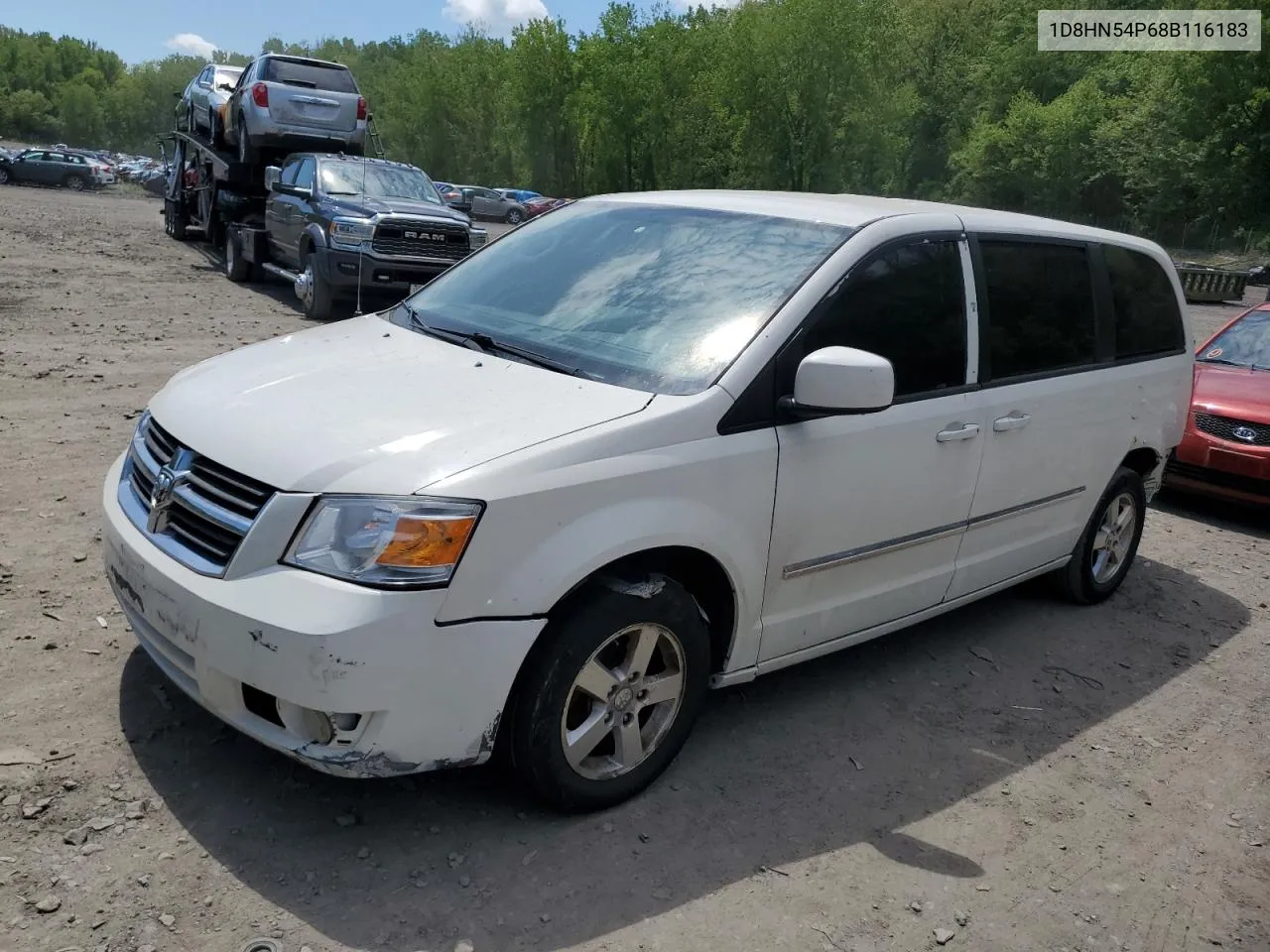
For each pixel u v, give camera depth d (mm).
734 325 3379
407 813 3039
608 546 2852
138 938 2459
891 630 4066
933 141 73500
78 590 4262
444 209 13477
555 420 2961
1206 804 3646
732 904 2816
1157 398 5285
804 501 3404
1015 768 3746
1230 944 2926
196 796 3008
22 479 5594
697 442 3092
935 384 3887
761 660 3539
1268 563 6594
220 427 2982
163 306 12781
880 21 59031
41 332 10172
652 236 3959
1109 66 68500
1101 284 4914
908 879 3031
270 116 15117
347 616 2543
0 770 3021
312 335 3932
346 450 2764
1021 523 4562
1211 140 56906
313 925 2561
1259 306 8734
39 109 126938
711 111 67312
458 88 92688
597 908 2732
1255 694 4605
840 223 3740
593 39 71812
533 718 2871
